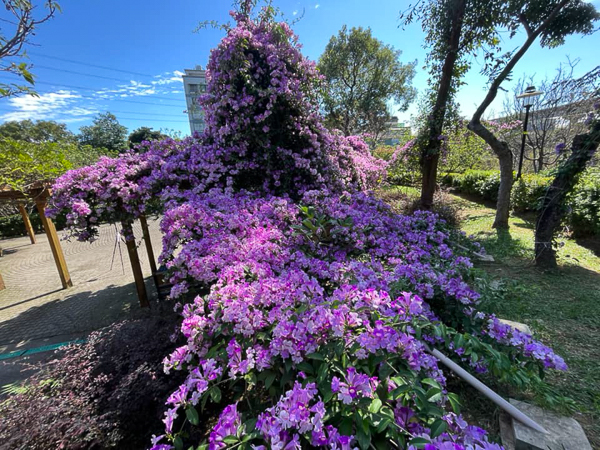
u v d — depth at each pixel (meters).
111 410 1.38
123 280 4.49
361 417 0.81
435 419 0.86
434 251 2.45
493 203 7.20
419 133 5.13
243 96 3.06
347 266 1.73
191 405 1.00
